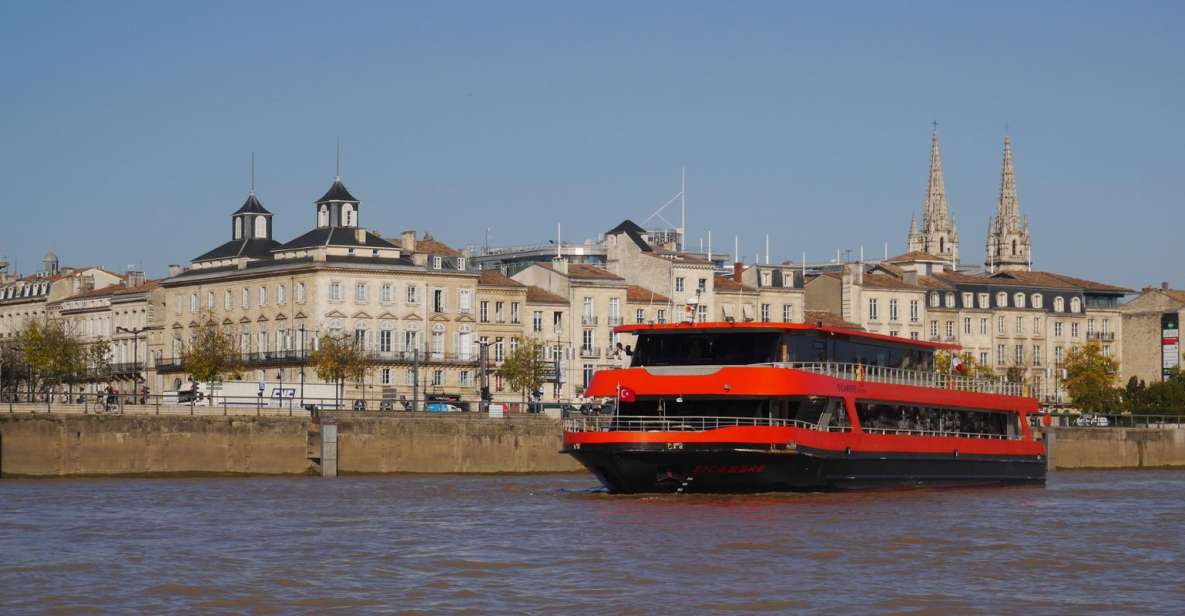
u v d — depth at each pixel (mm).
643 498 88812
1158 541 72938
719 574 61469
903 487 97250
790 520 78062
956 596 57500
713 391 86625
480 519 79688
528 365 168875
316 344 169000
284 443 126000
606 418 96625
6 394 151250
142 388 191500
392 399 149625
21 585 58781
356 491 101562
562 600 56188
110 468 119188
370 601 56062
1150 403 189625
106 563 63938
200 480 116625
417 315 174500
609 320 184750
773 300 193500
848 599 56625
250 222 191000
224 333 176750
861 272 198750
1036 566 64625
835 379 90125
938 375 103625
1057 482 127562
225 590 57969
